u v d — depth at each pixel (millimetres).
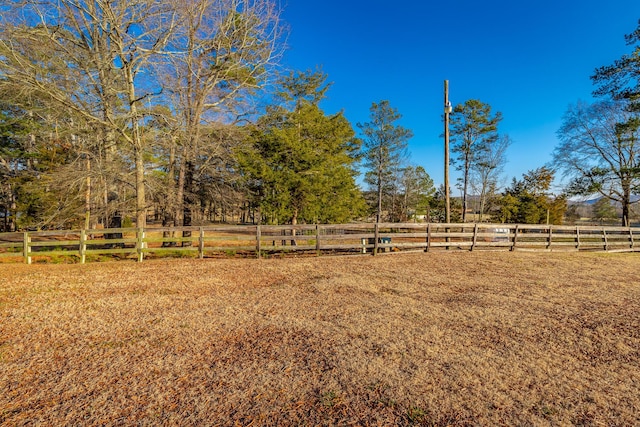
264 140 13570
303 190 13367
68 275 8133
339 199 14602
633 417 2645
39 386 3143
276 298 6141
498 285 7211
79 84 11180
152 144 12789
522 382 3174
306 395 2967
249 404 2838
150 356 3760
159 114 11875
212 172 14883
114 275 8148
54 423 2598
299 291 6645
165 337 4301
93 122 12047
